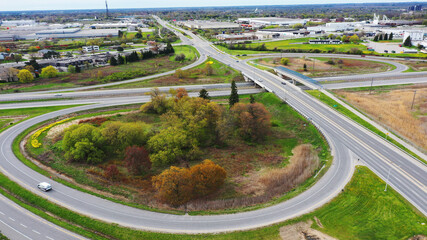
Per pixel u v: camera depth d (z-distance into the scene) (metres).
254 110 108.81
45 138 106.12
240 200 71.88
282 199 70.81
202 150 100.88
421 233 58.62
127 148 90.12
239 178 83.56
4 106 137.38
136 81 181.50
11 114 129.12
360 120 112.81
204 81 179.25
